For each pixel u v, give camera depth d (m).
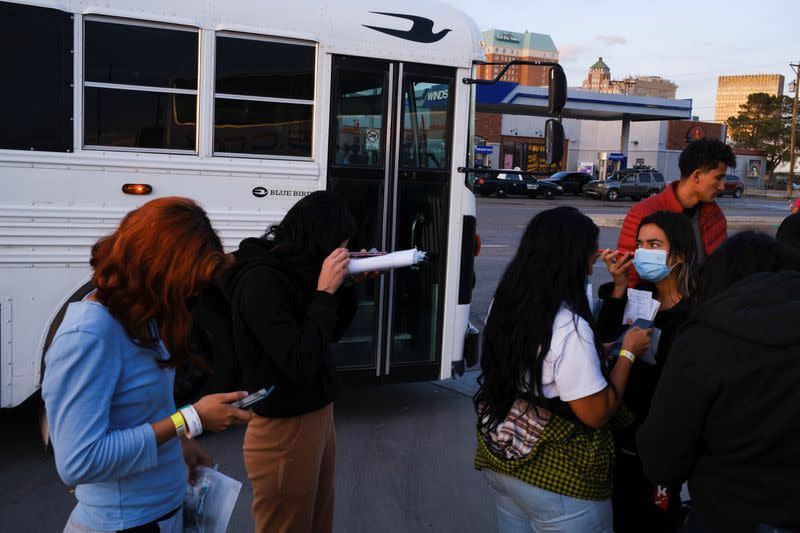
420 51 5.37
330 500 3.08
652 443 2.07
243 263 2.70
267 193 5.04
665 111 38.78
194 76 4.80
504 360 2.47
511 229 21.30
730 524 1.93
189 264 1.97
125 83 4.64
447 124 5.54
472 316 9.80
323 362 2.78
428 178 5.49
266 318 2.55
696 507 2.04
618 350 2.81
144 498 2.03
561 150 5.18
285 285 2.65
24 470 4.63
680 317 2.94
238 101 4.92
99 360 1.90
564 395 2.38
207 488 2.29
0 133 4.39
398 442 5.30
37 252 4.51
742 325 1.88
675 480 2.11
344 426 5.57
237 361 3.08
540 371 2.40
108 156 4.62
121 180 4.67
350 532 4.03
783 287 1.92
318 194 2.79
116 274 1.95
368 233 5.35
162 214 1.98
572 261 2.44
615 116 41.34
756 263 2.26
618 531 3.00
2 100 4.38
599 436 2.49
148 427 1.97
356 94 5.24
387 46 5.27
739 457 1.91
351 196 5.29
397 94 5.32
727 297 1.97
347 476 4.71
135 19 4.61
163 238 1.96
